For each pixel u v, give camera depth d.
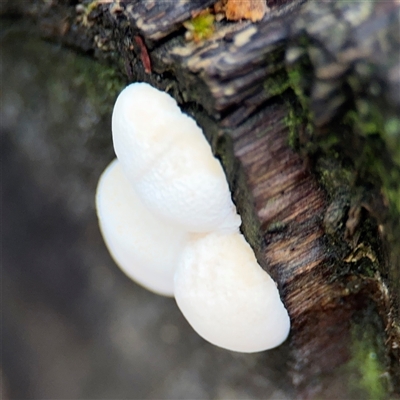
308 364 0.14
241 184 0.12
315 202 0.12
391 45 0.11
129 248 0.13
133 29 0.12
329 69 0.11
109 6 0.13
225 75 0.12
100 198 0.13
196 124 0.12
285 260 0.12
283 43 0.12
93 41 0.14
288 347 0.14
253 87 0.12
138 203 0.13
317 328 0.13
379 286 0.13
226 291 0.12
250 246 0.12
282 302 0.12
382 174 0.11
